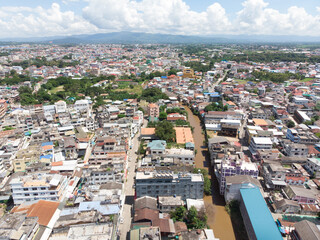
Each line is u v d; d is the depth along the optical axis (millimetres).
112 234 70250
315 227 78812
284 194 102750
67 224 74375
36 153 127500
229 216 96562
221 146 134750
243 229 88938
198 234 78625
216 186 115625
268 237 76188
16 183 93812
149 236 72625
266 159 124125
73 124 179875
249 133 154375
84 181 114188
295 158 128000
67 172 116125
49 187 95438
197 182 97938
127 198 106250
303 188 102500
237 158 113438
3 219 73062
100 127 187750
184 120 193000
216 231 89562
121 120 179250
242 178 99625
